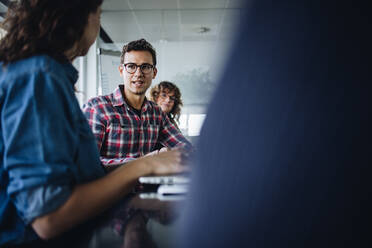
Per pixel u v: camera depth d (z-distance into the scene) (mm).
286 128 164
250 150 176
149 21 4312
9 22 517
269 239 177
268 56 166
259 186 176
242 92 176
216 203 204
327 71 154
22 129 408
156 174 475
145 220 472
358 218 153
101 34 4539
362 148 148
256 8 168
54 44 500
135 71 1851
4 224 455
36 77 423
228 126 185
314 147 157
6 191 459
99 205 439
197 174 217
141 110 1903
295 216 166
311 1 157
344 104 151
